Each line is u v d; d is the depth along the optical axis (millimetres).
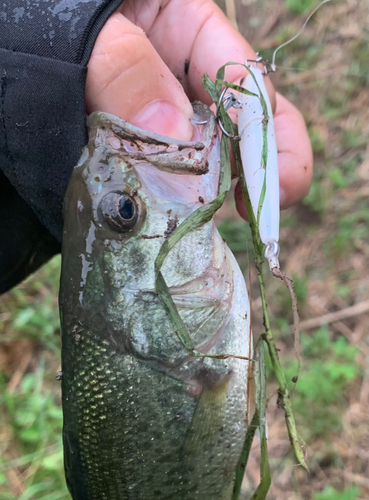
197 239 223
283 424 486
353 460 460
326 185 577
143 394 217
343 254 548
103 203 214
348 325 515
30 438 481
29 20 221
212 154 232
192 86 327
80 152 226
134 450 219
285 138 344
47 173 233
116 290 214
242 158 225
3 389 499
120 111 231
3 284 300
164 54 323
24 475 471
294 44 646
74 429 223
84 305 215
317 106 618
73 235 217
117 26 226
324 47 640
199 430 227
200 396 226
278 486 462
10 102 224
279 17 669
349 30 636
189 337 212
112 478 223
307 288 539
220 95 233
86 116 227
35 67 220
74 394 220
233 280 235
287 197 345
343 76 620
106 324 213
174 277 219
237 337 233
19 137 229
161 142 223
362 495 444
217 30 309
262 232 217
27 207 279
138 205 217
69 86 220
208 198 227
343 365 489
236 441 239
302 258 558
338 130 603
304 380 485
